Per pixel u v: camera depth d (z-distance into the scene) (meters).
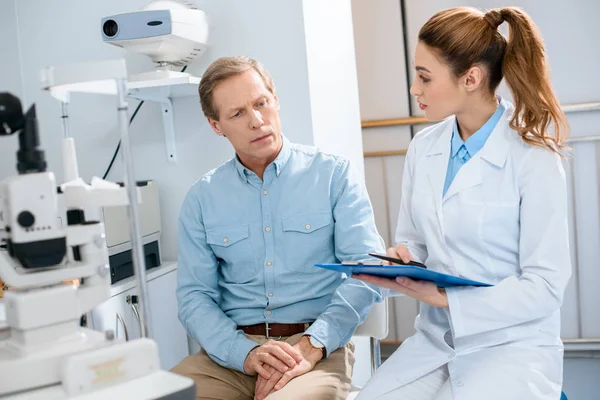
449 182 1.53
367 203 1.69
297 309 1.65
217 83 1.59
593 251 2.71
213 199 1.72
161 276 2.08
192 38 1.96
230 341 1.57
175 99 2.18
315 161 1.71
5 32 2.28
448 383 1.40
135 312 1.94
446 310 1.42
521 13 1.39
